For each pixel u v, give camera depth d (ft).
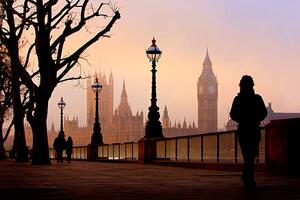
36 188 39.22
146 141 104.78
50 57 92.84
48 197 31.76
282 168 51.13
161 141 101.81
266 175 51.08
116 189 38.11
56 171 71.46
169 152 97.45
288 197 30.17
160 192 35.09
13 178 53.83
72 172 68.33
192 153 86.58
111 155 141.18
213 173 62.95
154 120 104.37
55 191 36.29
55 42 92.94
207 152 80.59
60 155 132.36
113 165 101.30
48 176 57.98
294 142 50.21
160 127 105.09
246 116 35.35
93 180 50.14
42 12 91.25
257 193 33.04
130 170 75.00
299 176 49.32
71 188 39.09
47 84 92.94
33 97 95.14
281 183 41.06
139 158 109.60
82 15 92.27
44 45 92.38
